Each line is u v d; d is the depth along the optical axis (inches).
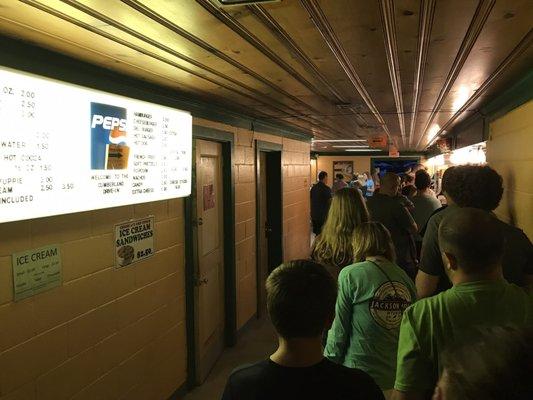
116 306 106.7
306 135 303.6
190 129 133.4
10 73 72.2
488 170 78.6
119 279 107.8
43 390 84.7
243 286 195.2
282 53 88.8
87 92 89.8
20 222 78.7
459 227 52.4
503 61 97.5
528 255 72.4
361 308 81.5
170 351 133.0
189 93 132.3
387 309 80.4
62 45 79.5
